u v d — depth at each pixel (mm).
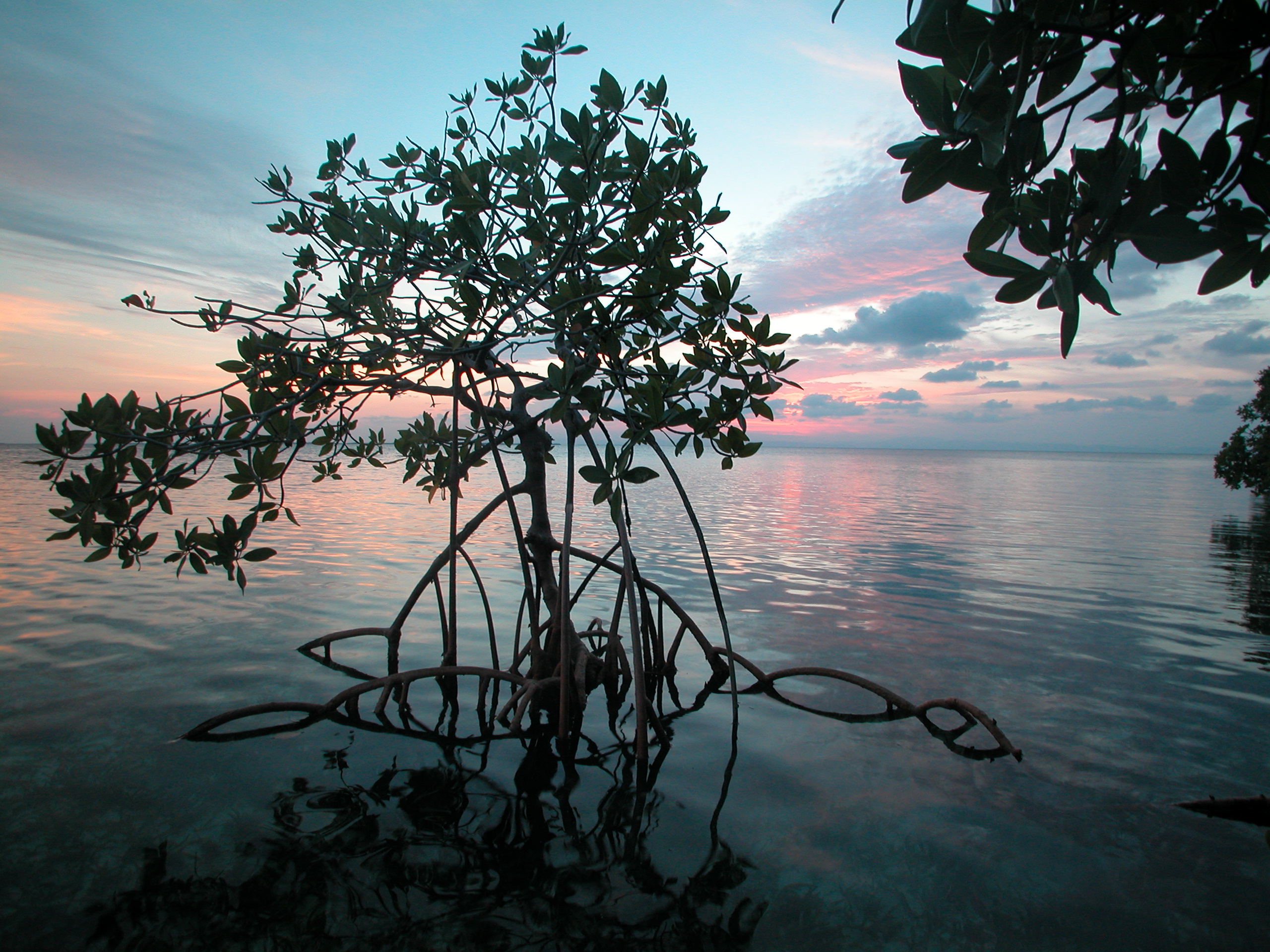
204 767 4441
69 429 3537
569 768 4730
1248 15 1352
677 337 5066
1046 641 8000
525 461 6184
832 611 9344
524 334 4676
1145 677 6746
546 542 6031
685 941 2924
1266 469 30219
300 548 13031
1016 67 1521
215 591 9305
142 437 3723
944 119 1598
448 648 6324
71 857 3389
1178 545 17234
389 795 4230
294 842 3631
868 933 2990
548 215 4727
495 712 5871
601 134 4172
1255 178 1436
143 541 3820
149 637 7145
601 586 10844
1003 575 12430
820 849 3682
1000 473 74375
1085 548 16281
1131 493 40562
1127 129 1754
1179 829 3914
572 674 5734
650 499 27906
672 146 5121
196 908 3053
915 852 3645
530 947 2883
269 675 6168
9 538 13039
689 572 12094
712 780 4543
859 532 18750
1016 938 2975
